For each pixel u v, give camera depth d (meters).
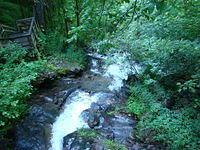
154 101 4.96
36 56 6.69
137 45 5.87
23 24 8.28
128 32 5.99
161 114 4.37
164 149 3.42
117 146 3.65
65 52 8.94
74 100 5.77
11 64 5.07
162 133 3.80
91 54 9.77
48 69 6.69
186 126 3.71
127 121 4.58
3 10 9.16
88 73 8.15
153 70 4.65
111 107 5.24
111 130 4.25
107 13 2.38
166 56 4.27
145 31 5.21
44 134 4.24
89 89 6.50
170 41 4.21
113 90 6.48
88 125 4.51
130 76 6.74
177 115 4.11
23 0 9.64
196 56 3.69
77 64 8.24
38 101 5.35
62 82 6.69
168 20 4.27
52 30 9.43
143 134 3.98
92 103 5.57
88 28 2.80
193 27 3.98
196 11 3.85
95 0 2.65
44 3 9.28
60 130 4.45
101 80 7.50
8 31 7.55
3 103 3.42
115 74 7.94
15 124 4.30
